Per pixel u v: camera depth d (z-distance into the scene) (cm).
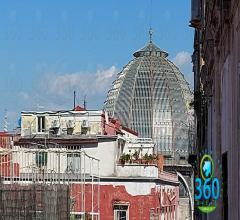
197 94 10919
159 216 15325
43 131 15112
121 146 15625
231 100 4491
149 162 14588
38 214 6719
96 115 15312
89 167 13950
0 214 6400
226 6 4603
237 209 4216
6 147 11744
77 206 12081
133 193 14275
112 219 14162
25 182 9456
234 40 4244
